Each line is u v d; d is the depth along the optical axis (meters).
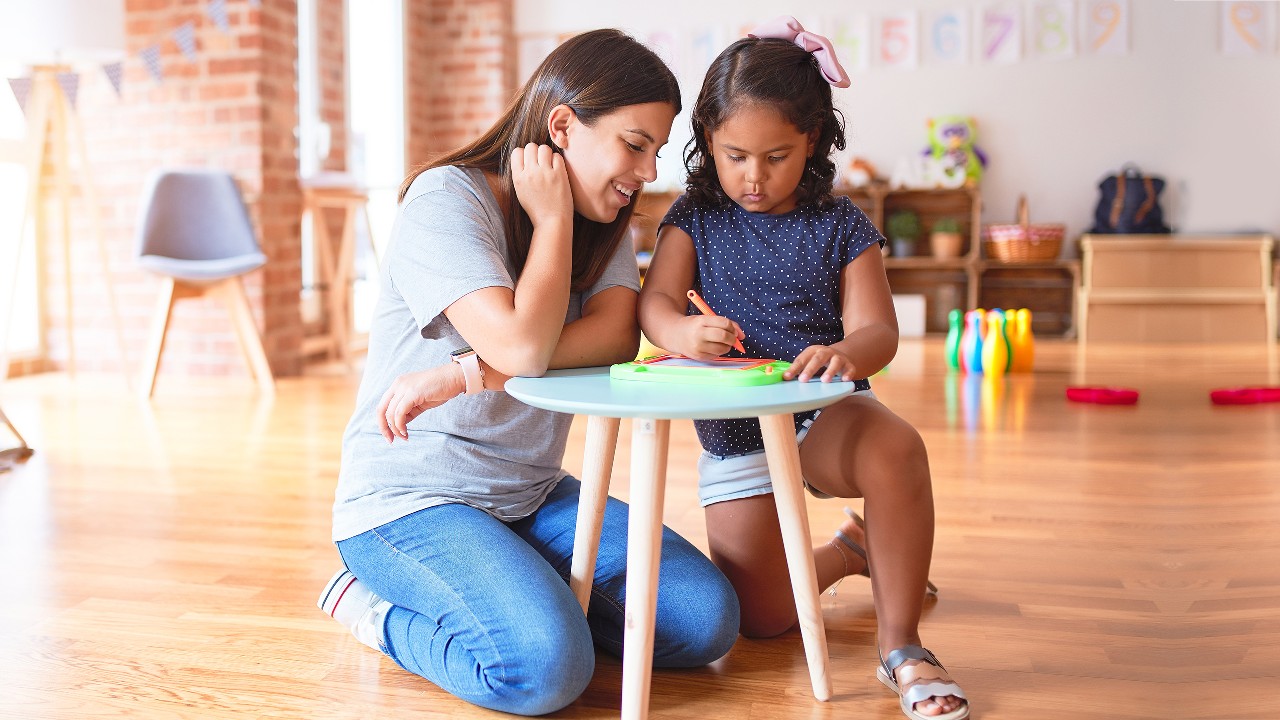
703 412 1.08
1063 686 1.40
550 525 1.49
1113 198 5.95
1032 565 1.93
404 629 1.40
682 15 6.32
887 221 6.19
